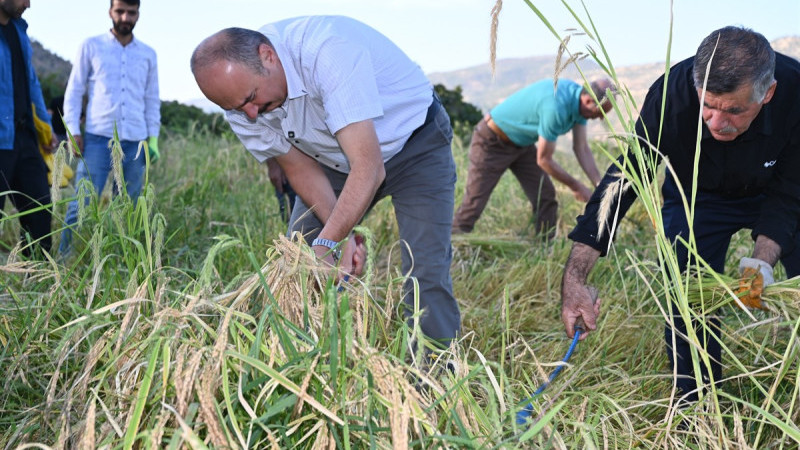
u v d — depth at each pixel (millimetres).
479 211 5531
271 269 1964
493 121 5258
